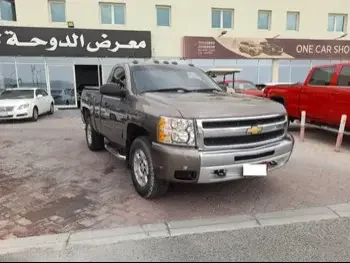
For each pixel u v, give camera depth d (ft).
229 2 64.08
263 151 12.84
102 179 17.28
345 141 27.22
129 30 59.82
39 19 57.57
